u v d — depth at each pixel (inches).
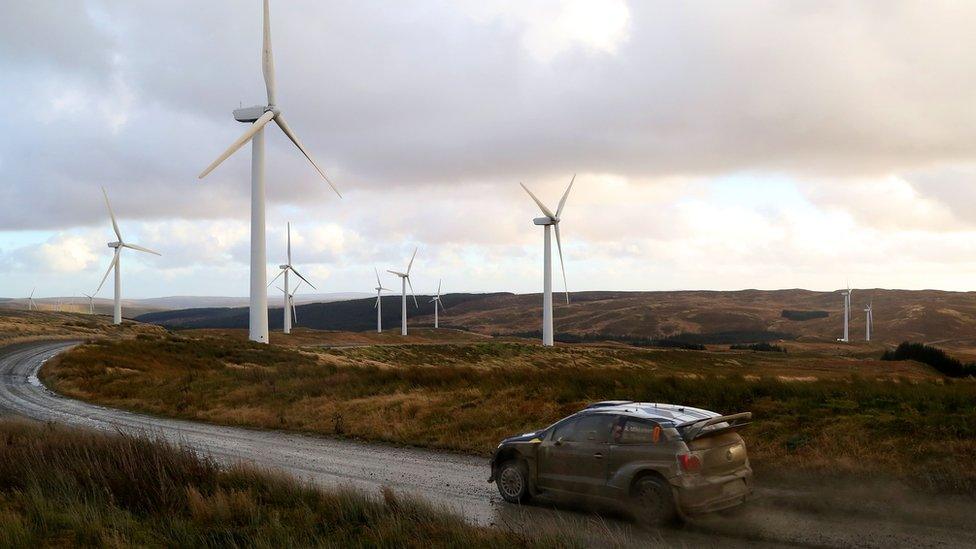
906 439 502.6
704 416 416.5
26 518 384.8
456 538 346.6
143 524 390.9
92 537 363.3
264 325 2728.8
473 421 765.3
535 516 430.3
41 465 490.0
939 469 447.2
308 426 874.1
